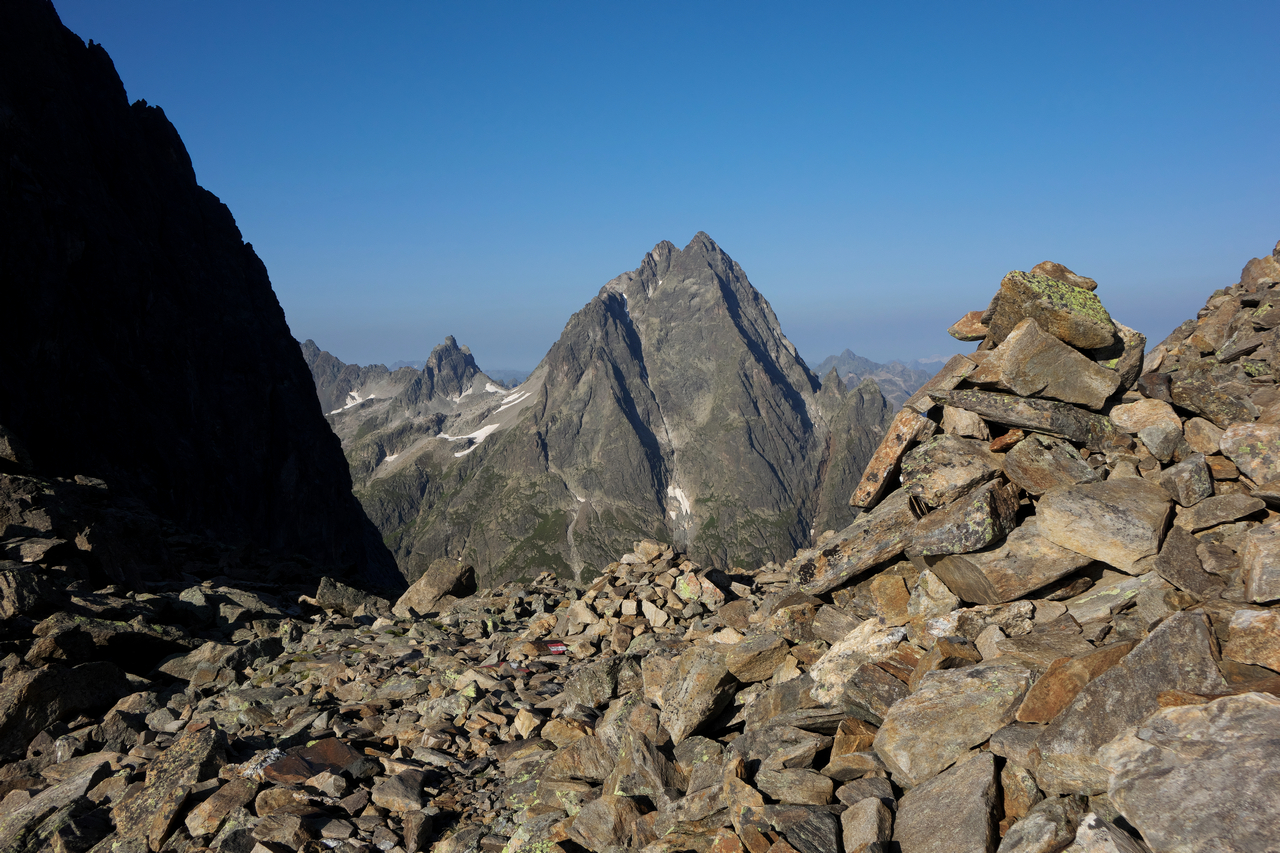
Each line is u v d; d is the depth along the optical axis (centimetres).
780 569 2270
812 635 1069
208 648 1852
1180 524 881
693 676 999
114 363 7762
